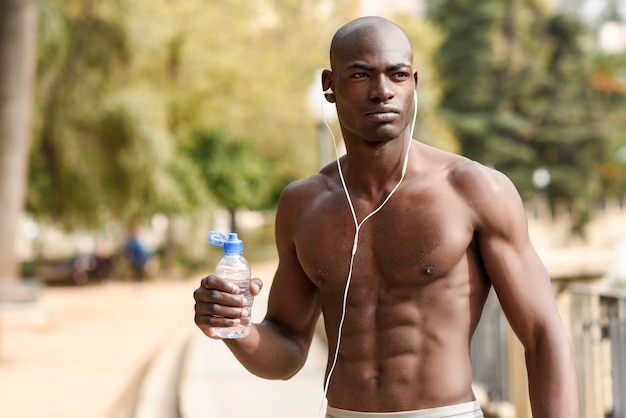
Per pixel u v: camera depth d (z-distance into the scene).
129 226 34.88
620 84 68.25
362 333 2.63
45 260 44.28
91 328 20.69
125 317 23.16
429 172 2.65
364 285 2.65
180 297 29.70
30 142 30.03
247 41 40.16
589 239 68.12
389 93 2.49
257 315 17.36
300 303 2.97
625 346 5.37
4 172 21.92
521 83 68.62
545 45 69.69
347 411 2.64
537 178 64.06
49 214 33.75
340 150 11.81
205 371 11.40
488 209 2.55
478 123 65.88
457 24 68.38
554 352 2.46
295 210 2.86
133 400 11.49
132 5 29.44
